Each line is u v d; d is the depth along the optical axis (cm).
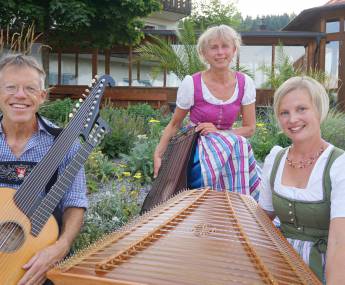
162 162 389
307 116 227
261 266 153
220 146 351
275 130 840
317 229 229
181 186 344
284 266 162
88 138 246
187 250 160
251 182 367
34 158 252
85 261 155
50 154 236
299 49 1717
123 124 865
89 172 557
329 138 777
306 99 228
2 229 216
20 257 210
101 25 1331
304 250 229
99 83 257
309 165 230
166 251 159
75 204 252
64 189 233
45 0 1220
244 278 144
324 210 222
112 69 1681
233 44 360
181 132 386
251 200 248
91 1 1263
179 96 380
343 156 220
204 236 175
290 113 229
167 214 202
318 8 1673
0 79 243
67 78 1664
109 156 796
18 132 252
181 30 1339
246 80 376
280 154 247
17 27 1209
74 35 1354
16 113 242
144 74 1677
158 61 1466
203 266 149
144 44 1598
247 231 187
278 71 1410
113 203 423
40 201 227
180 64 1294
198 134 363
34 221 221
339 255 188
